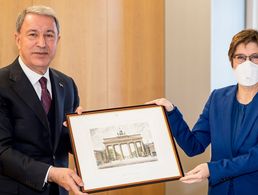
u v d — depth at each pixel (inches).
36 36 70.2
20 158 67.0
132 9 126.4
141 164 72.2
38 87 73.1
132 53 127.2
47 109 72.8
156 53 129.9
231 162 68.9
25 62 72.3
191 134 79.9
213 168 68.7
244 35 72.1
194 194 123.0
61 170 66.4
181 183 126.6
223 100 75.3
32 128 69.5
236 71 73.0
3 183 69.3
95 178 69.9
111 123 73.9
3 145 67.9
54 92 74.5
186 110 124.2
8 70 71.8
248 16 120.1
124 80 126.6
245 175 70.8
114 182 70.1
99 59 123.3
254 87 73.0
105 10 123.1
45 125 70.4
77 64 120.6
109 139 72.5
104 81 124.3
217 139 73.3
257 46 70.8
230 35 119.1
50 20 71.2
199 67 119.5
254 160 68.2
